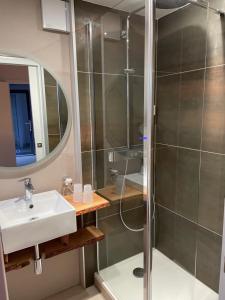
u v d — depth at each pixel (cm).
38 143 164
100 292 190
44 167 168
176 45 180
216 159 163
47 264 181
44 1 149
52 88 163
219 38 150
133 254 179
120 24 155
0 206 146
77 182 182
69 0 156
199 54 164
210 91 160
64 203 151
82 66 167
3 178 154
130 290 176
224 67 150
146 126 152
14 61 149
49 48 158
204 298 174
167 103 195
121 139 168
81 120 174
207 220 176
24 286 174
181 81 181
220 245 169
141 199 163
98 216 188
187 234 194
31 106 158
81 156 178
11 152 156
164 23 187
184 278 191
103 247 194
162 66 195
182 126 185
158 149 201
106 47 163
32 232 126
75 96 169
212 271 178
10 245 121
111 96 169
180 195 195
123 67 158
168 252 212
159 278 189
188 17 168
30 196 152
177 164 194
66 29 160
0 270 53
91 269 196
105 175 182
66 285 194
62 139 172
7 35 143
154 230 190
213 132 162
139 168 162
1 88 148
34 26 150
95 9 163
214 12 150
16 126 156
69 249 156
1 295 53
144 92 149
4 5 139
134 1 145
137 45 148
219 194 165
